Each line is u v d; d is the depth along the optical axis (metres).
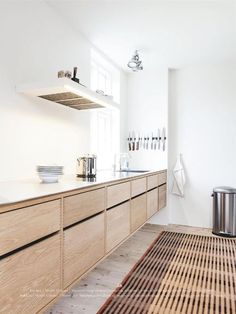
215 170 3.66
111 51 3.16
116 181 2.08
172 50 3.13
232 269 2.29
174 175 3.79
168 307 1.70
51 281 1.32
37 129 2.12
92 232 1.72
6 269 1.06
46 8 2.20
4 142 1.80
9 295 1.07
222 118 3.63
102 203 1.86
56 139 2.36
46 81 1.82
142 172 3.00
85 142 2.85
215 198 3.39
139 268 2.30
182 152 3.84
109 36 2.77
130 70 3.87
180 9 2.25
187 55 3.30
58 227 1.38
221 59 3.45
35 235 1.22
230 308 1.69
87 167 2.28
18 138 1.93
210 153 3.69
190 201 3.79
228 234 3.28
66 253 1.44
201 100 3.74
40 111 2.16
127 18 2.40
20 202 1.13
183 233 3.41
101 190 1.85
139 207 2.65
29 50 2.03
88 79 2.89
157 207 3.32
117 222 2.12
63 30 2.44
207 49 3.09
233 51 3.16
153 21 2.45
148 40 2.85
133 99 3.98
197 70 3.75
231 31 2.63
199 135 3.75
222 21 2.43
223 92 3.63
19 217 1.13
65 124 2.50
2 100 1.79
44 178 1.78
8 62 1.84
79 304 1.73
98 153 3.52
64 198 1.43
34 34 2.08
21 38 1.95
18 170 1.92
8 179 1.84
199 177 3.75
